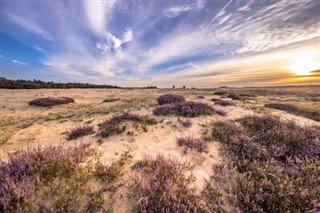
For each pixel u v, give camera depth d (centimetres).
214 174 310
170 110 827
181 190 247
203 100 1780
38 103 1550
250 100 1917
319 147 371
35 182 250
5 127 746
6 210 205
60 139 546
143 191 241
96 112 1077
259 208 226
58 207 216
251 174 301
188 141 451
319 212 212
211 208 231
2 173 256
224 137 473
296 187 255
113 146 446
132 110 1027
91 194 242
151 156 379
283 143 405
